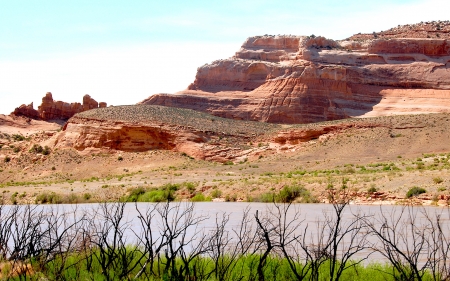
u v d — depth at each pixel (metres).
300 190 48.84
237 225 27.53
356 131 101.62
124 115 117.25
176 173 87.50
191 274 15.97
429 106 143.25
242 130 117.62
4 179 105.50
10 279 15.38
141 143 110.81
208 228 27.19
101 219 29.92
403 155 87.44
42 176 104.25
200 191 58.50
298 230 25.34
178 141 108.88
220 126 118.50
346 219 29.39
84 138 113.56
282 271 15.59
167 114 119.81
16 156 116.06
